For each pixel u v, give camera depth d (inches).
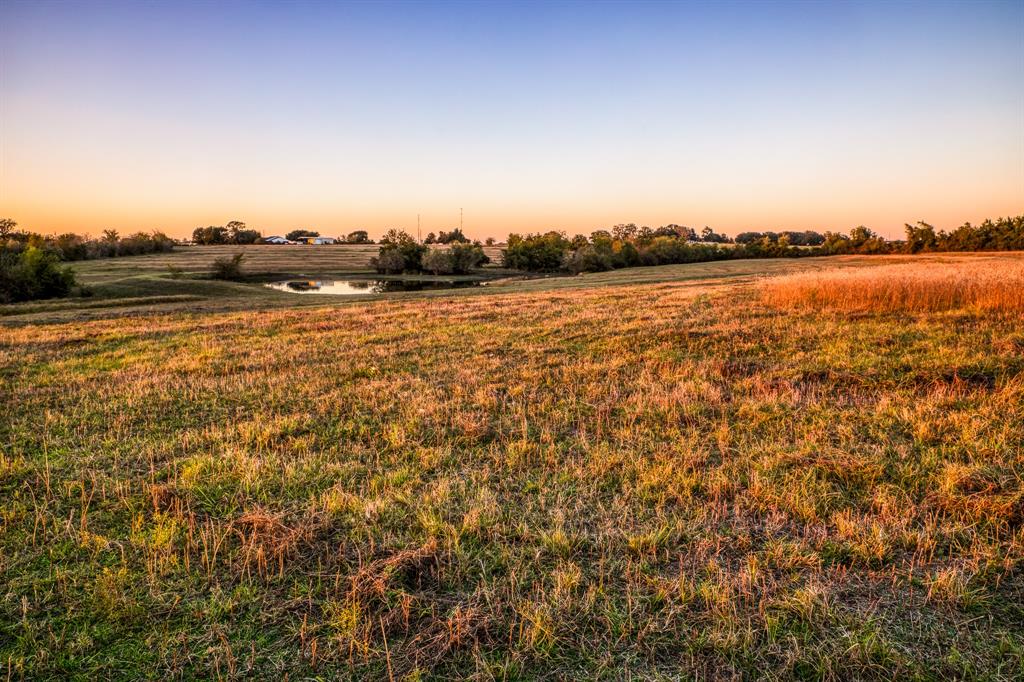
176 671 124.6
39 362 515.2
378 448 265.0
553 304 919.0
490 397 342.3
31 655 129.7
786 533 177.3
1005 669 121.2
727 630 132.6
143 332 696.4
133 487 220.8
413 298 1348.4
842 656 125.1
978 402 294.8
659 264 3329.2
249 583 155.8
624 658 127.0
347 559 167.0
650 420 292.5
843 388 344.8
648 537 170.4
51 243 3294.8
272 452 257.1
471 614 139.3
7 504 204.8
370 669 124.7
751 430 271.6
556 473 226.8
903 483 205.6
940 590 145.6
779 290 759.1
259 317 853.2
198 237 6510.8
